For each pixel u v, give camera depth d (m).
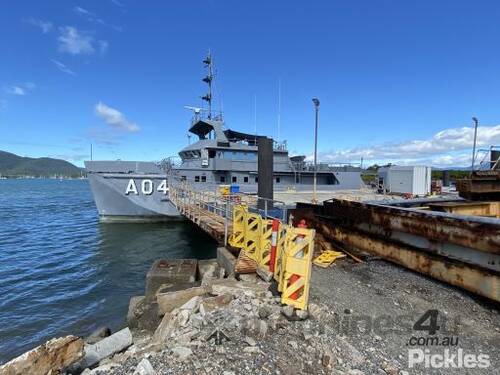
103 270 14.59
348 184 36.03
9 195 71.19
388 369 3.57
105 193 24.70
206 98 30.62
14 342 8.27
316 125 22.52
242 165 27.88
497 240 4.05
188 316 5.46
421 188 33.22
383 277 6.41
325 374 3.53
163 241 20.03
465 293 5.37
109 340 5.21
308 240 4.94
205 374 3.58
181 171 26.12
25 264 15.66
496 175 8.77
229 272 9.11
